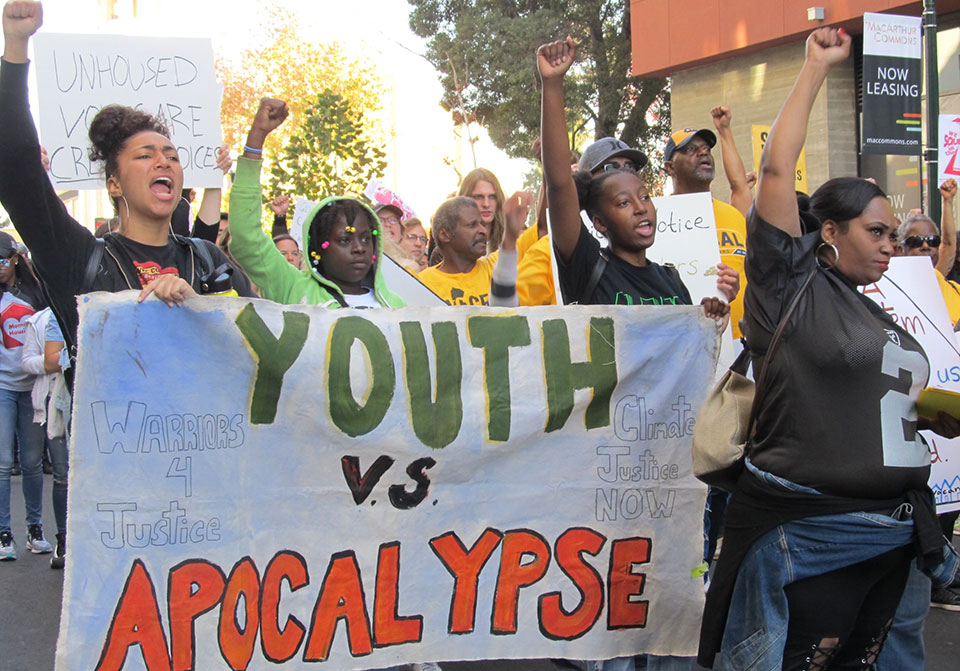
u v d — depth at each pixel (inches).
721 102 653.3
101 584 117.6
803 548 114.2
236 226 148.3
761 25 602.5
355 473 128.1
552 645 134.3
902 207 572.1
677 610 138.3
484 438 132.4
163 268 129.4
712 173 215.0
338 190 434.0
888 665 127.3
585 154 192.4
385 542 129.0
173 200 129.0
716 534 200.7
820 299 115.8
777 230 116.1
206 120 209.2
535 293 172.2
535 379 134.6
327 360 127.3
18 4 112.8
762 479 115.7
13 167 115.2
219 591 122.3
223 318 123.5
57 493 238.5
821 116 593.0
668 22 661.9
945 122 353.1
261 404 124.8
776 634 115.2
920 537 113.3
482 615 132.2
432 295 190.9
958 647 181.6
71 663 116.0
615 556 136.5
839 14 556.4
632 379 137.7
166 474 120.9
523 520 133.8
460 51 853.2
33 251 121.8
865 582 117.6
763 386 116.5
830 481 112.1
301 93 770.8
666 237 203.0
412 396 130.3
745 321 121.3
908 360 116.0
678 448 139.1
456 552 131.4
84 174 199.5
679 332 139.3
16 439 384.2
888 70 322.7
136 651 118.7
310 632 125.8
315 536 126.4
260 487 124.6
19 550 262.4
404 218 286.8
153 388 120.6
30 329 243.0
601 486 136.5
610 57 852.0
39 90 197.8
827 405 113.5
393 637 129.0
